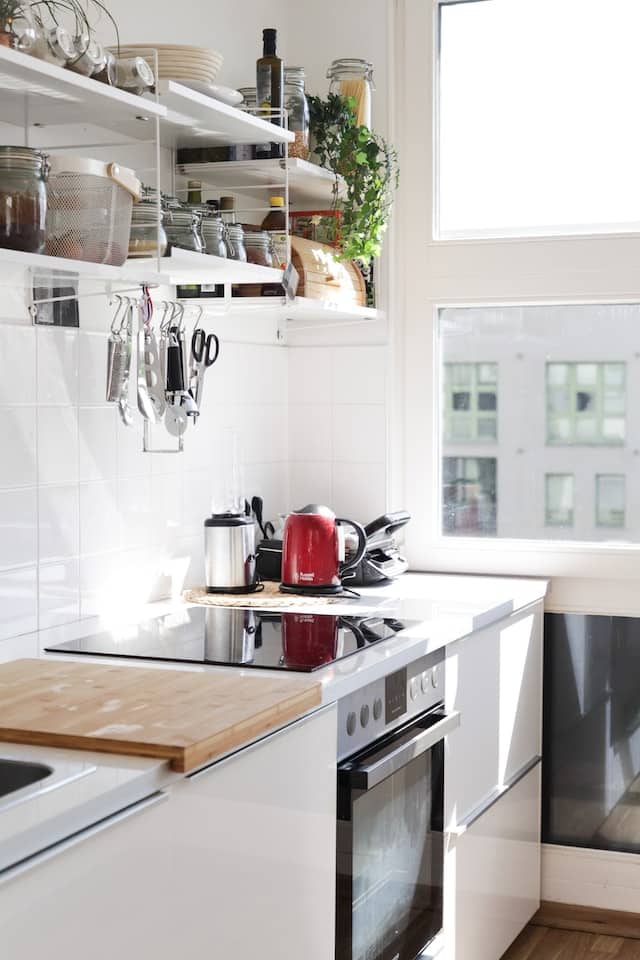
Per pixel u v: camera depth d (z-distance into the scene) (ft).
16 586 8.02
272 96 9.41
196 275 8.69
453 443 11.84
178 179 9.75
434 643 8.25
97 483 8.84
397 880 8.04
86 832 4.76
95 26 8.71
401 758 7.55
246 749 5.96
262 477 11.44
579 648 11.49
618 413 11.37
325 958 6.93
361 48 11.59
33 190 6.34
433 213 11.67
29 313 8.05
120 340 8.18
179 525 9.95
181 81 8.05
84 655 7.50
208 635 8.10
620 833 11.48
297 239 10.00
